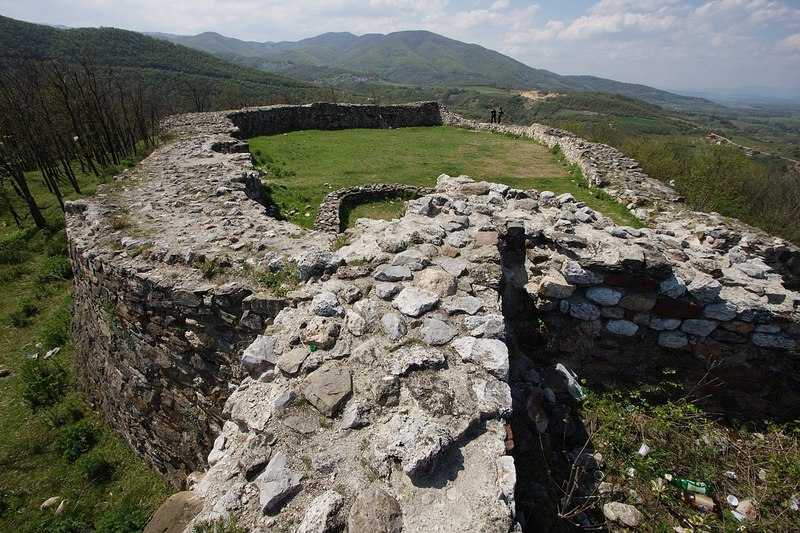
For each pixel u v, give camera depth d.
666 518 4.27
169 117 19.44
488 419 3.09
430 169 15.64
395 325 3.89
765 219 15.32
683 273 5.26
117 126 25.81
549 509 4.16
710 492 4.52
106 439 7.50
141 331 6.25
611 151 16.03
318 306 4.17
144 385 6.60
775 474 4.64
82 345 8.30
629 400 5.73
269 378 3.69
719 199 14.24
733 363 5.45
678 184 15.60
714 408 5.70
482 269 4.76
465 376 3.38
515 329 6.06
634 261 5.07
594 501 4.32
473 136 22.69
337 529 2.46
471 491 2.55
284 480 2.71
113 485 6.69
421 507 2.48
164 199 8.69
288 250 6.15
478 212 6.41
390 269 4.73
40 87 21.12
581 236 5.61
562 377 5.60
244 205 8.38
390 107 25.58
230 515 2.64
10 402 8.27
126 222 7.46
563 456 4.82
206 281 5.61
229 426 3.88
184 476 6.49
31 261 13.95
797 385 5.39
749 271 5.69
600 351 5.79
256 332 5.23
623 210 11.41
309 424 3.09
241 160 12.03
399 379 3.32
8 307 11.44
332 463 2.79
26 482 6.63
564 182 14.23
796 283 8.11
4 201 18.58
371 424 3.05
